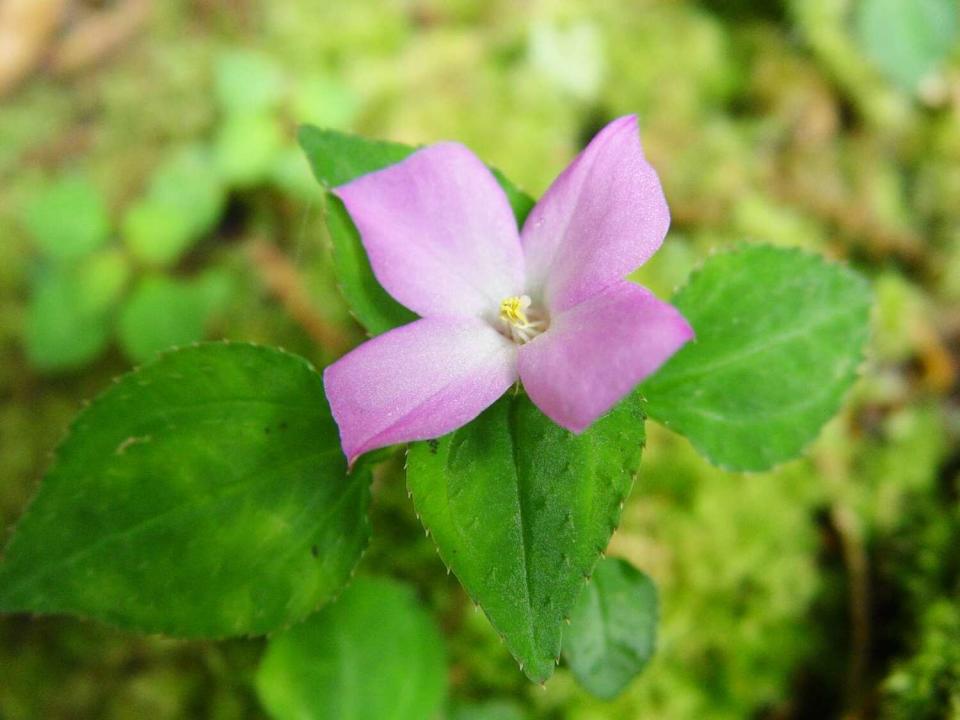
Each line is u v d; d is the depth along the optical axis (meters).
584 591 0.05
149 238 0.09
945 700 0.06
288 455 0.05
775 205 0.09
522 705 0.07
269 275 0.09
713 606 0.07
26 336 0.09
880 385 0.08
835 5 0.10
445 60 0.10
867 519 0.07
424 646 0.06
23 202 0.10
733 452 0.05
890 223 0.09
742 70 0.10
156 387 0.05
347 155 0.05
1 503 0.08
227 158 0.09
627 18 0.10
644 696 0.07
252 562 0.05
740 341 0.05
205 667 0.07
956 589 0.07
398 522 0.07
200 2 0.11
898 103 0.10
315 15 0.10
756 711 0.07
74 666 0.07
